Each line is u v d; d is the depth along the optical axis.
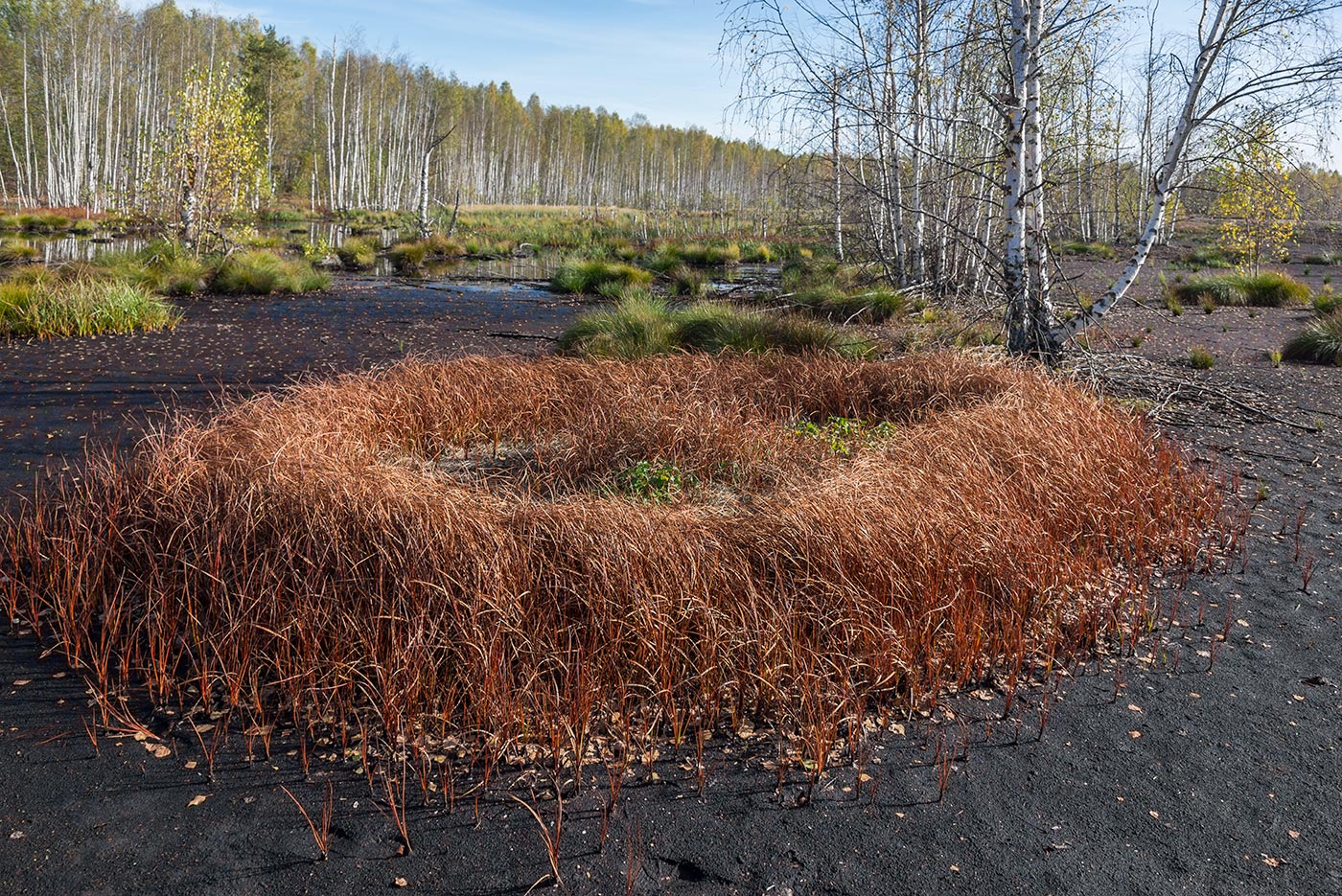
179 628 4.00
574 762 3.26
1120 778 3.25
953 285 15.72
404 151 68.19
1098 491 5.42
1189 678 4.00
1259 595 4.84
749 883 2.70
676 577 3.91
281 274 19.91
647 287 21.45
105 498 4.83
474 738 3.39
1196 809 3.08
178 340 12.49
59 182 52.97
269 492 4.36
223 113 23.08
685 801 3.07
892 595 3.98
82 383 9.41
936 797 3.12
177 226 23.16
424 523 4.04
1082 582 4.69
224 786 3.09
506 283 23.78
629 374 7.71
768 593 3.99
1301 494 6.50
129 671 3.78
